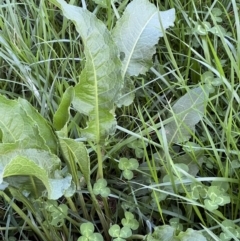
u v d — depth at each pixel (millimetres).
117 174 618
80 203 586
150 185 561
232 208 562
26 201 528
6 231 571
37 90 643
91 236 530
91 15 483
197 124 645
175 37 707
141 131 600
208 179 549
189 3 748
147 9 638
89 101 517
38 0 777
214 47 684
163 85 691
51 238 567
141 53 623
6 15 733
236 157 594
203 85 632
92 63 493
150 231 543
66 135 509
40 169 469
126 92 612
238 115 632
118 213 585
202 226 521
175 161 595
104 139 543
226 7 760
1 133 497
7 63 708
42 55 686
